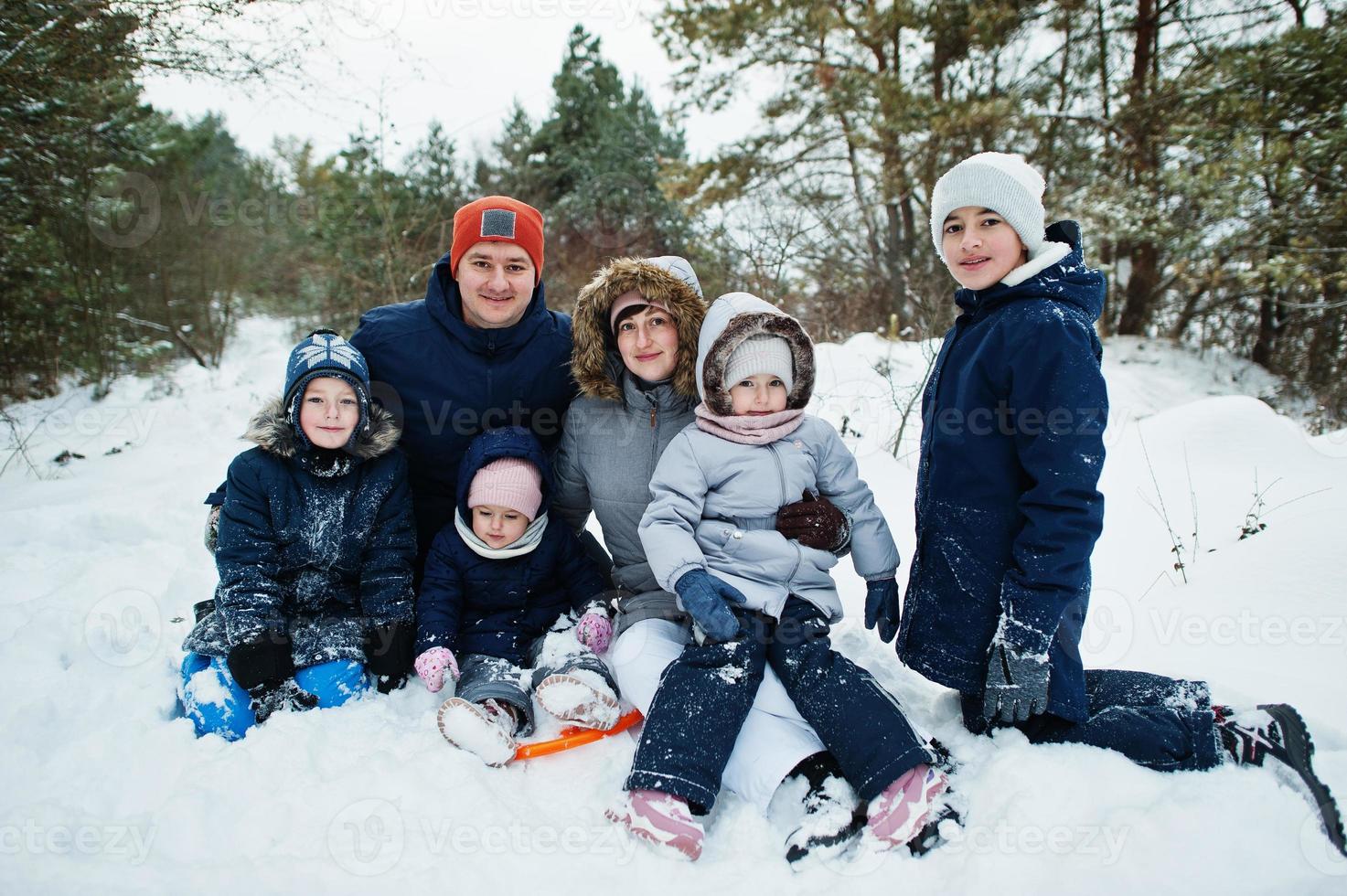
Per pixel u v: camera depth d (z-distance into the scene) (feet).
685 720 6.26
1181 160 33.63
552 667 7.70
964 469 6.70
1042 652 6.07
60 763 6.66
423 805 6.19
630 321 8.05
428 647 7.76
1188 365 36.86
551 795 6.50
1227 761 6.14
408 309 8.83
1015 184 6.48
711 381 7.63
